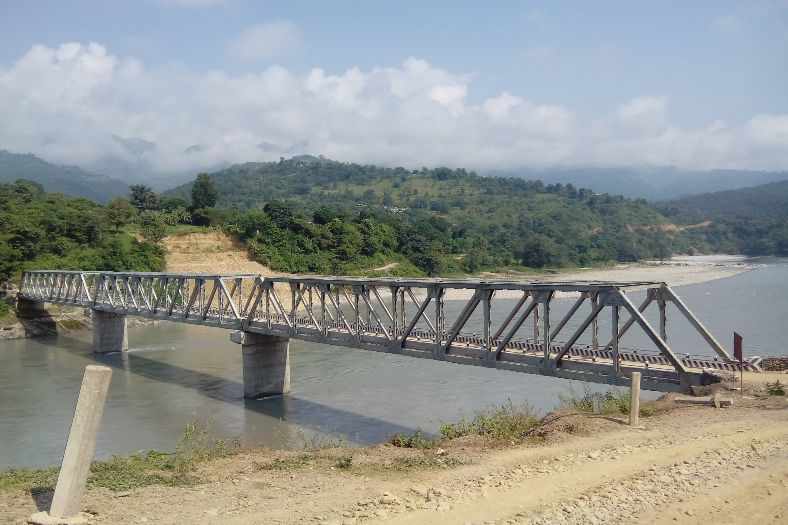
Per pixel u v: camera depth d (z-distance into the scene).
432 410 38.41
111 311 62.22
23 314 80.12
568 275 175.62
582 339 61.12
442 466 17.25
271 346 44.53
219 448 21.58
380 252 137.62
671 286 129.25
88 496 15.15
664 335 26.02
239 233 116.69
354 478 16.52
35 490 15.79
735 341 23.91
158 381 49.53
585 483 14.82
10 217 91.69
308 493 15.28
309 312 41.22
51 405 41.72
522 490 14.59
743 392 22.86
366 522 13.05
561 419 21.61
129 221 121.31
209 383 48.72
